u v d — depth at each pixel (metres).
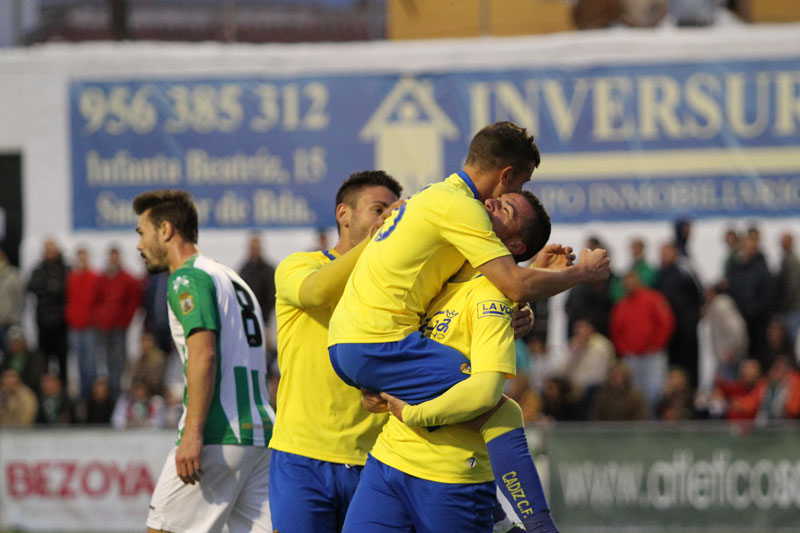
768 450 31.42
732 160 46.66
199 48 49.75
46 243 45.19
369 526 12.73
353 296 12.75
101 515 33.41
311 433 14.78
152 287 43.75
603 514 31.91
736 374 40.19
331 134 49.00
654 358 39.88
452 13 49.06
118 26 51.31
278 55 49.28
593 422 36.12
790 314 41.78
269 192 49.34
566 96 47.62
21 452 33.84
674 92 47.00
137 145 49.94
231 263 49.09
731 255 41.66
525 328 13.27
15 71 50.38
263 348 16.75
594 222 47.38
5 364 42.31
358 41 50.19
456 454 12.41
